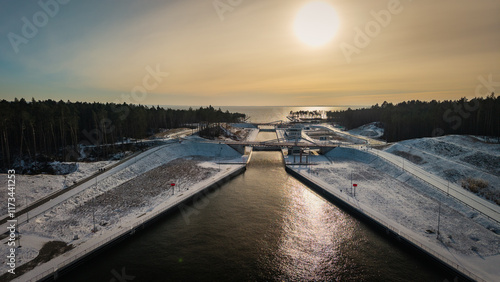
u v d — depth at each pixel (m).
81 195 60.66
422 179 71.31
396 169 82.00
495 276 35.91
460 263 38.69
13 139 87.19
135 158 89.56
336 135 178.75
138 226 50.41
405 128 134.00
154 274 38.62
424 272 39.44
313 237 49.19
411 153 94.06
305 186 77.94
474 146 91.12
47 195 59.75
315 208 62.03
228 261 41.88
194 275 38.44
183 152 108.62
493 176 66.44
